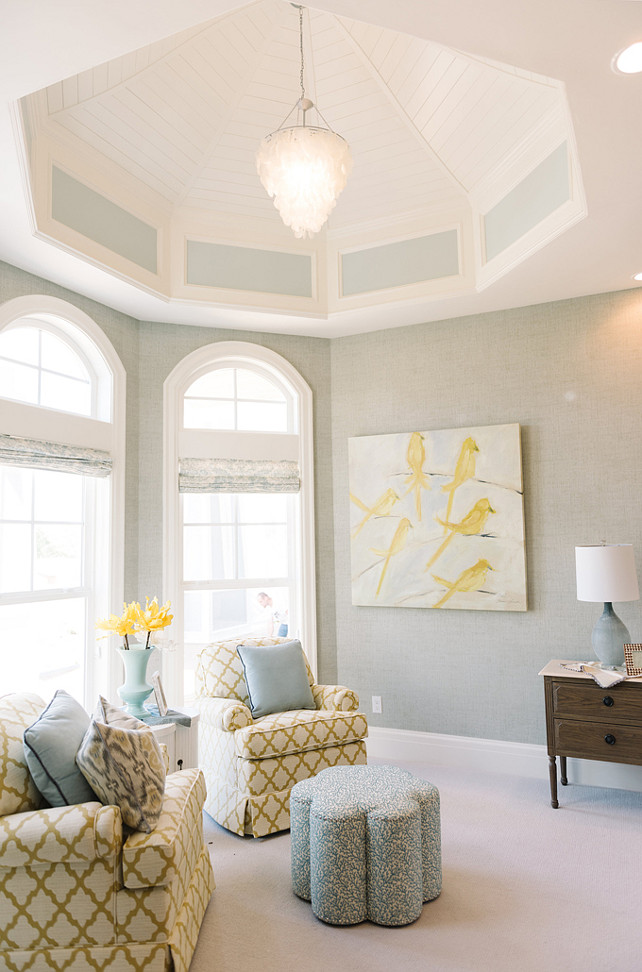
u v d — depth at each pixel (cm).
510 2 186
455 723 437
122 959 207
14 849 204
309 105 300
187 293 412
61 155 332
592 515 410
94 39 202
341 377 486
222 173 398
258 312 430
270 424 482
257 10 318
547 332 427
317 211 268
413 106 360
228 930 250
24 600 363
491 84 322
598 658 376
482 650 432
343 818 254
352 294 442
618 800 369
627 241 336
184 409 459
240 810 330
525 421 430
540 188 342
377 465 464
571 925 247
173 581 432
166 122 354
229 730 344
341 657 474
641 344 404
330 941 242
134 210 385
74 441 386
